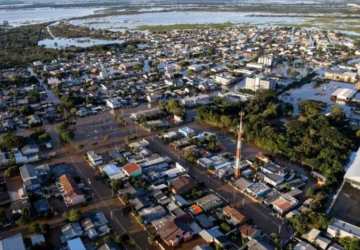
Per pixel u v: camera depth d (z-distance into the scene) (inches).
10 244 3452.3
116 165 5211.6
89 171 5093.5
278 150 5531.5
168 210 4158.5
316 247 3548.2
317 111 7229.3
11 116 7199.8
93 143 6013.8
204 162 5246.1
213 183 4788.4
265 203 4288.9
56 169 5083.7
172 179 4815.5
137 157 5438.0
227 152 5659.5
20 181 4820.4
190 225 3880.4
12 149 5654.5
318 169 4990.2
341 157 5226.4
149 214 4035.4
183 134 6309.1
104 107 7810.0
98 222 3905.0
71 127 6692.9
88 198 4397.1
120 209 4205.2
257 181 4803.2
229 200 4382.4
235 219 3932.1
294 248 3496.6
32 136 6087.6
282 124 6766.7
